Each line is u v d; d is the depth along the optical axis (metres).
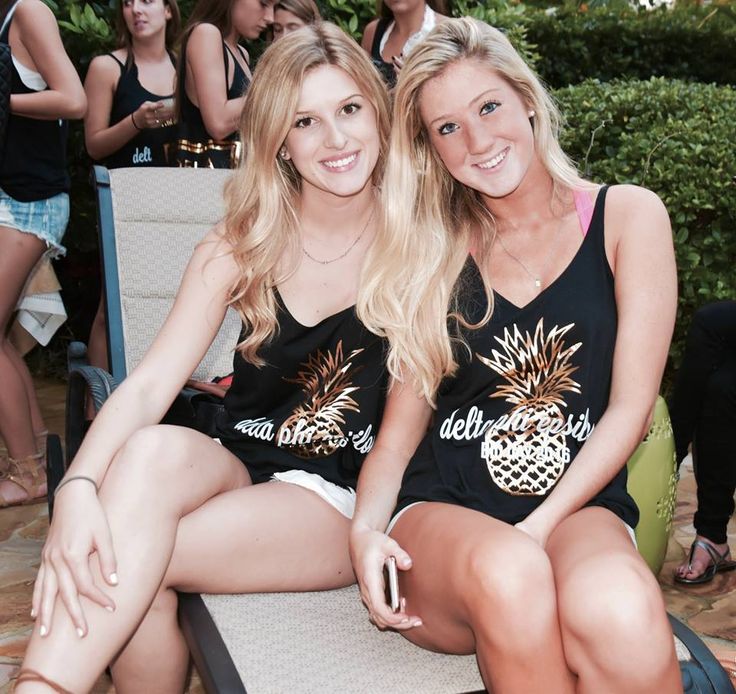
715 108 5.24
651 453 2.74
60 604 1.78
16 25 3.56
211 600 2.04
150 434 1.95
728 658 2.65
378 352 2.17
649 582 1.62
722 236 4.93
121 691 2.02
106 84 4.21
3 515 3.85
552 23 6.78
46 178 3.71
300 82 2.10
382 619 1.83
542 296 2.01
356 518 2.01
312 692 1.73
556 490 1.89
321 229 2.24
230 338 3.27
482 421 2.03
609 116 5.13
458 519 1.83
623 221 2.03
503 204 2.10
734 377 3.04
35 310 3.94
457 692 1.75
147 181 3.40
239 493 2.07
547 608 1.62
